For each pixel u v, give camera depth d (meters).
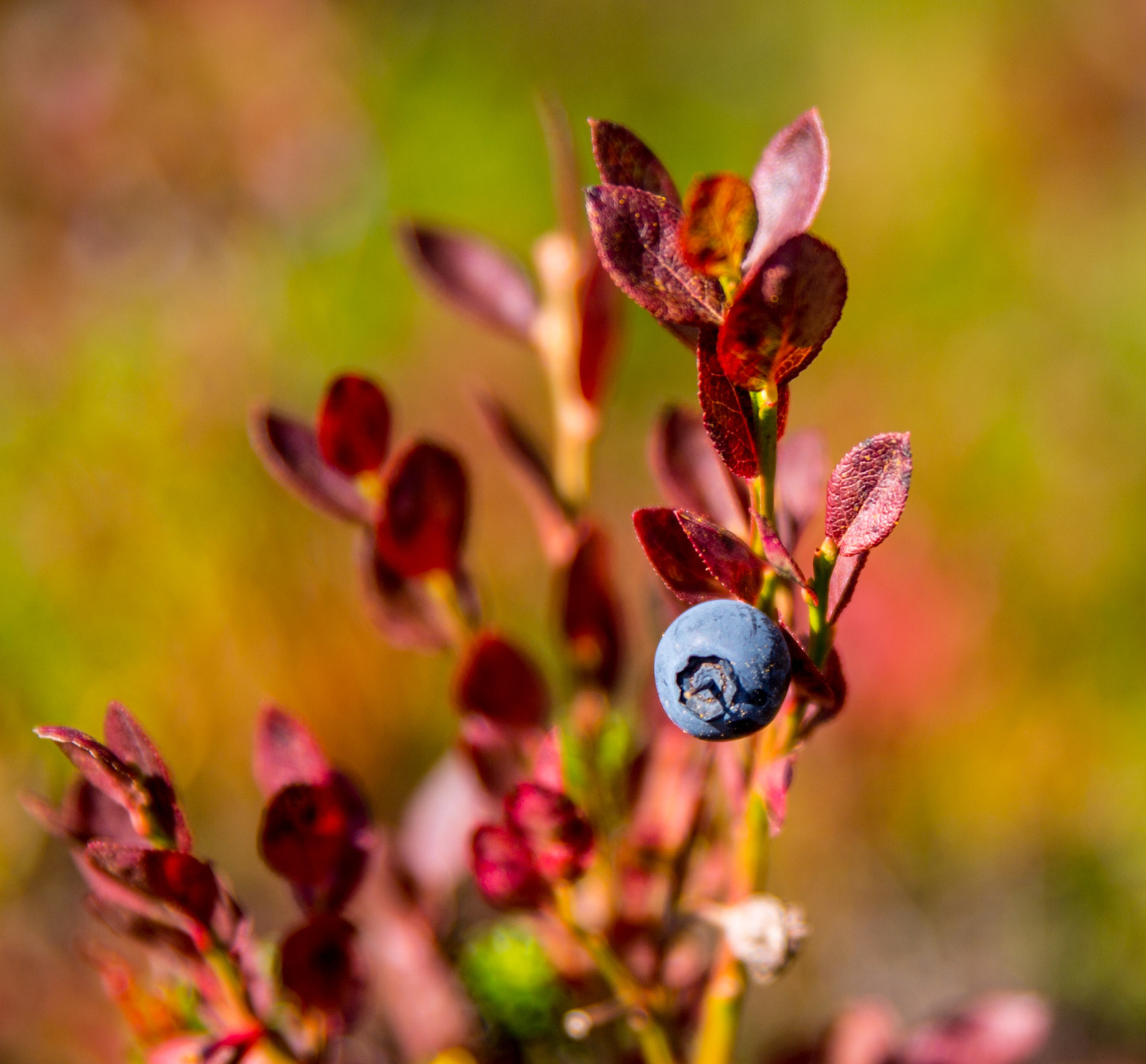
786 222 0.19
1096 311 0.74
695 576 0.19
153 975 0.22
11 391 0.59
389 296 0.75
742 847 0.20
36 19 0.80
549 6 0.93
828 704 0.19
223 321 0.67
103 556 0.52
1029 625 0.55
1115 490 0.62
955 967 0.49
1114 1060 0.47
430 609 0.22
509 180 0.85
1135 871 0.50
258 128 0.80
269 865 0.20
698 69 0.94
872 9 0.93
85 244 0.74
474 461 0.61
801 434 0.20
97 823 0.20
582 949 0.21
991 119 0.83
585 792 0.22
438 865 0.24
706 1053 0.21
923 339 0.73
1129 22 0.83
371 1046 0.25
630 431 0.70
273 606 0.51
